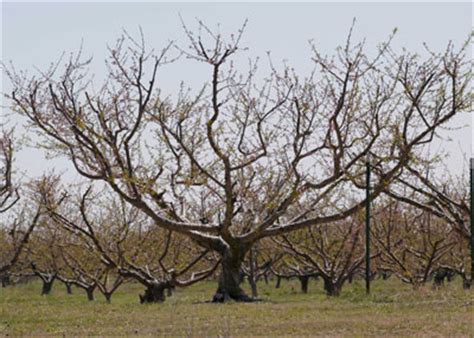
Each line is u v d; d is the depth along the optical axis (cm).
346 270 3212
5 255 4134
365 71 3991
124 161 2498
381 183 2519
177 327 1534
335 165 2517
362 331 1404
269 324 1539
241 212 2644
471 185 2489
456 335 1328
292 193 2534
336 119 2498
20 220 4466
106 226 3212
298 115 2581
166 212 2569
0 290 5116
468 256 2983
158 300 2725
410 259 3469
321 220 2534
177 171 2569
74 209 3538
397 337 1317
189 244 3244
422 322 1497
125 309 2117
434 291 2217
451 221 2847
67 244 3309
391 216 3200
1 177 3509
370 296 2180
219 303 2325
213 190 2634
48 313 1989
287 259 3991
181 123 3172
